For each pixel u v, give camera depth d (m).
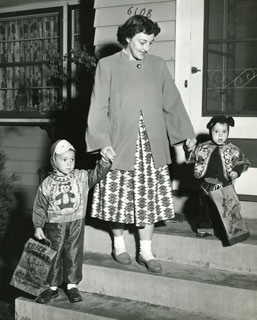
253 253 3.48
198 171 3.74
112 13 4.74
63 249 3.51
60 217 3.44
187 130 3.53
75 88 6.30
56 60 5.46
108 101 3.46
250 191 4.38
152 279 3.46
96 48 4.82
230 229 3.51
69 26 6.36
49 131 6.27
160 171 3.49
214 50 4.55
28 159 6.70
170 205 3.53
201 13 4.50
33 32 6.68
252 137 4.41
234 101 4.54
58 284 3.52
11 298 5.81
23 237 6.23
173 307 3.41
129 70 3.42
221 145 3.73
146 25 3.24
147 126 3.41
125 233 3.86
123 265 3.65
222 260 3.58
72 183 3.46
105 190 3.47
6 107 6.88
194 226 4.01
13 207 5.47
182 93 4.58
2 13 6.82
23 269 3.50
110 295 3.62
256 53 4.45
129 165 3.38
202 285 3.31
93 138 3.37
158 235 3.77
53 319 3.43
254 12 4.45
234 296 3.23
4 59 6.87
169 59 4.58
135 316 3.28
